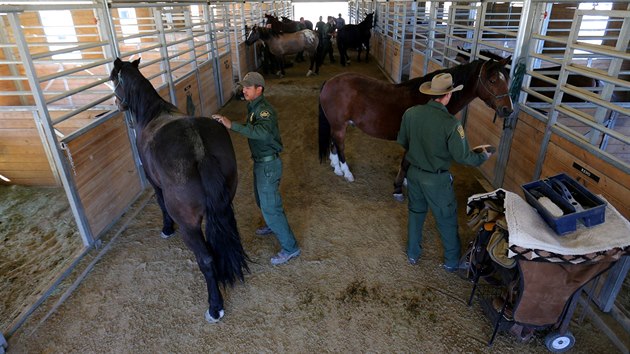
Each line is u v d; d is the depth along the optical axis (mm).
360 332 2211
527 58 3145
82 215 2855
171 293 2531
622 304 2336
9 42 4758
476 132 4277
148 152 2182
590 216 1777
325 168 4441
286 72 10523
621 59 2176
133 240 3094
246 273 2691
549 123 2791
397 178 3613
